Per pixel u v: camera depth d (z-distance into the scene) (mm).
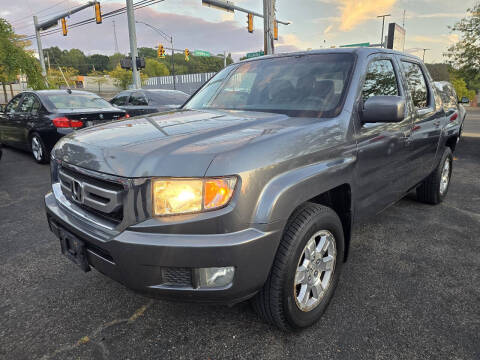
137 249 1685
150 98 9891
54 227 2271
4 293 2658
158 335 2188
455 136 4688
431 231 3777
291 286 1963
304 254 2080
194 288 1730
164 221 1681
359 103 2512
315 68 2781
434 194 4422
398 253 3270
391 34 17125
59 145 2350
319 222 2059
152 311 2426
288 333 2182
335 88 2545
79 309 2459
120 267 1763
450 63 13672
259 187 1752
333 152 2189
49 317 2373
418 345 2078
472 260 3139
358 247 3396
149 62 104375
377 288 2686
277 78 2887
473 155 8305
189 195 1671
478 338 2139
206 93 3252
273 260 1863
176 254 1658
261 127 2113
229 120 2305
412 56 3662
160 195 1682
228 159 1698
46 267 3051
